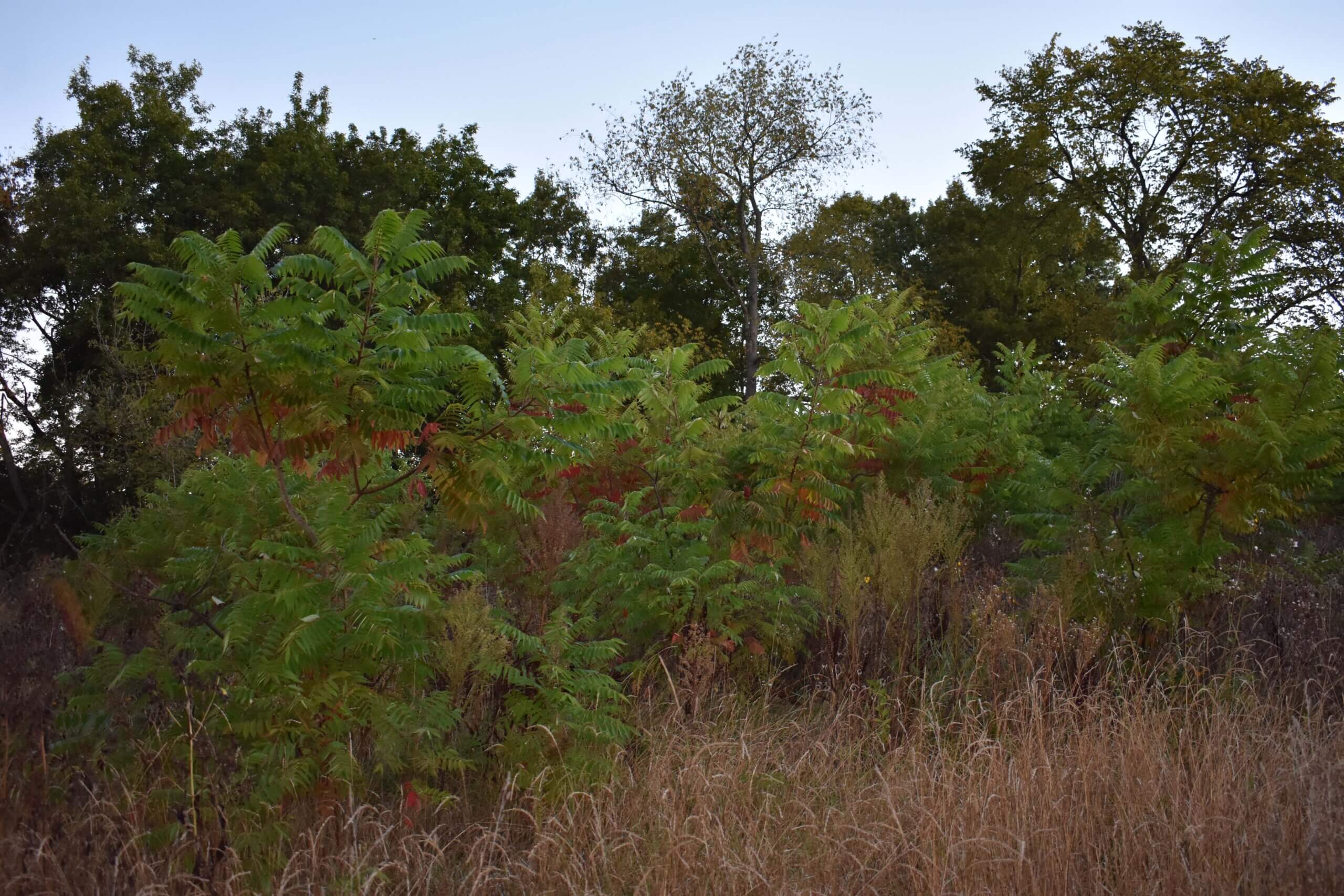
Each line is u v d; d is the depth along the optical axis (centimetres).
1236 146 2808
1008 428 1037
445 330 440
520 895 387
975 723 514
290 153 2333
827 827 419
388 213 434
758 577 647
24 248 2028
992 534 962
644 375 795
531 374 475
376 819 414
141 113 2305
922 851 389
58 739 431
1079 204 3173
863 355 1009
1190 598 638
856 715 552
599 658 502
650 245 3591
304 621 392
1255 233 829
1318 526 916
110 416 1353
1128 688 543
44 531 974
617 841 405
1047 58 3119
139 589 523
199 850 357
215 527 546
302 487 543
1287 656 594
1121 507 696
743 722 538
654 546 633
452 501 477
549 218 3425
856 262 3222
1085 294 3509
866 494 743
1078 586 641
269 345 426
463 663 455
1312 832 374
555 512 623
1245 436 606
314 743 416
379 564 425
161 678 425
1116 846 405
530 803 438
